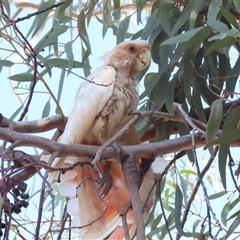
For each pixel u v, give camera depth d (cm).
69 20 787
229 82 764
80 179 666
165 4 729
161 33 790
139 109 797
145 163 652
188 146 660
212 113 573
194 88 762
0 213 450
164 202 859
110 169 689
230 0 737
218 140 539
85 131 698
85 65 752
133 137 736
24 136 537
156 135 787
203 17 788
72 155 570
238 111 614
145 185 685
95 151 577
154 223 782
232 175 646
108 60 793
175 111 723
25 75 712
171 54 760
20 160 533
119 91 733
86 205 661
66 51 747
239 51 771
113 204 679
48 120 738
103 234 656
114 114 720
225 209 745
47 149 552
